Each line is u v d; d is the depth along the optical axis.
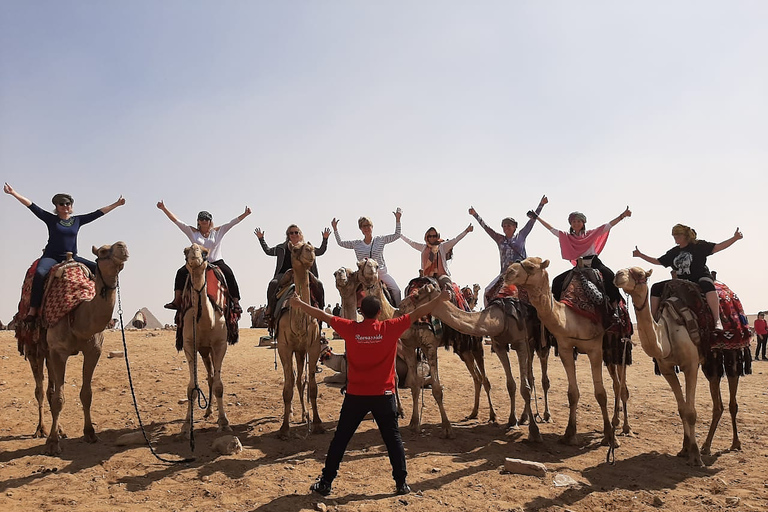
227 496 6.49
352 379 6.34
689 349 7.97
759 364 20.75
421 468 7.54
